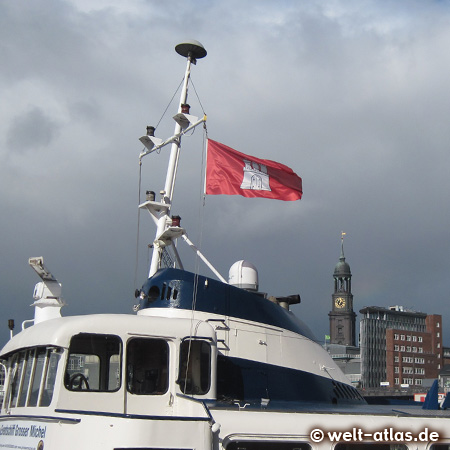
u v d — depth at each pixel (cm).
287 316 1956
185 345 1511
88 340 1425
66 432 1317
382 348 18625
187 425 1334
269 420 1458
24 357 1520
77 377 1399
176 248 2031
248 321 1808
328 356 2119
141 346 1472
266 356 1812
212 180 2261
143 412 1431
